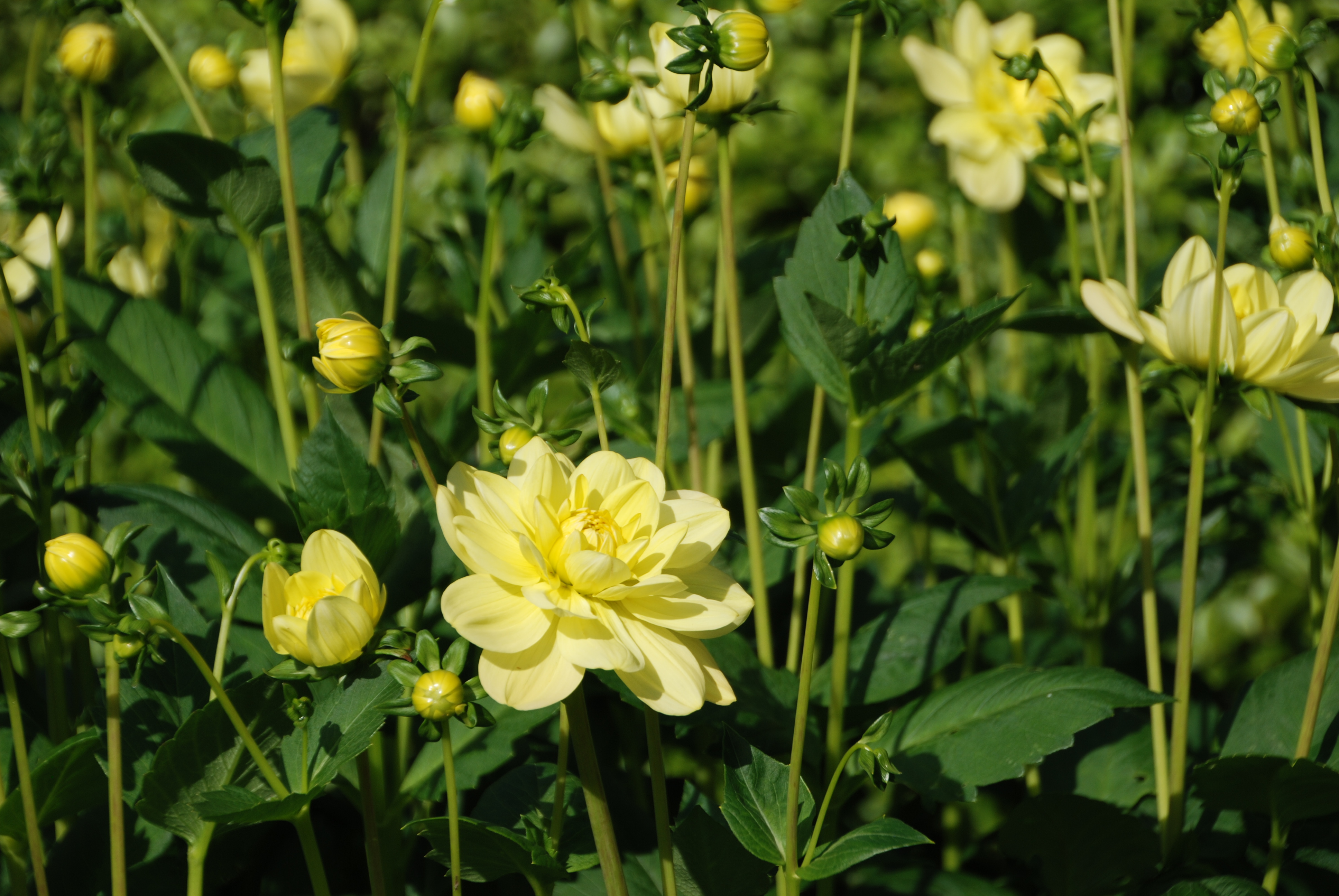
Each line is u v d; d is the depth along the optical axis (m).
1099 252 1.50
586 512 1.29
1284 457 1.60
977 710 1.44
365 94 4.60
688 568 1.31
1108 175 1.62
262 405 1.53
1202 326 1.37
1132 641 1.79
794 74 4.93
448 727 1.31
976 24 1.80
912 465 1.56
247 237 1.50
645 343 1.81
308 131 1.55
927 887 1.48
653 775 1.34
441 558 1.44
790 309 1.48
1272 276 1.46
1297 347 1.38
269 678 1.34
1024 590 1.49
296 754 1.36
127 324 1.51
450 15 4.85
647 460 1.33
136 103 1.66
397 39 4.84
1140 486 1.47
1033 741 1.41
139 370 1.51
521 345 1.58
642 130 1.63
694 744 1.54
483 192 2.02
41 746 1.43
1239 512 1.92
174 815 1.35
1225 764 1.39
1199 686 1.67
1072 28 4.31
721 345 1.67
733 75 1.41
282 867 1.49
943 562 2.12
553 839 1.36
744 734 1.44
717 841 1.39
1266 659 3.00
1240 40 1.57
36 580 1.50
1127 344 1.47
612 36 1.69
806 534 1.28
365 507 1.38
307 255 1.52
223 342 1.99
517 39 4.91
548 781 1.42
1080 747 1.55
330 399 1.49
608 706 1.58
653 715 1.34
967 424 1.56
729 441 1.82
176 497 1.46
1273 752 1.45
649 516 1.30
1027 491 1.57
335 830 1.52
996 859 1.62
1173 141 3.86
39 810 1.38
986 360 2.57
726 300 1.48
